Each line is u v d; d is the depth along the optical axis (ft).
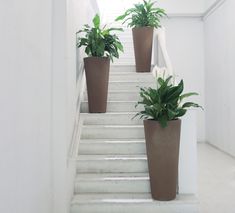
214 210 8.84
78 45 11.14
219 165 14.92
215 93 20.48
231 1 17.22
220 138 19.51
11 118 4.42
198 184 11.61
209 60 21.76
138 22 14.80
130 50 18.93
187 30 23.07
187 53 23.09
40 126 6.17
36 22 5.83
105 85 11.40
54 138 7.46
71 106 9.08
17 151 4.68
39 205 6.04
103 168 9.27
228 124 17.94
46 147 6.73
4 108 4.15
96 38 10.87
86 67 11.27
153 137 7.87
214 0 19.52
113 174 9.12
